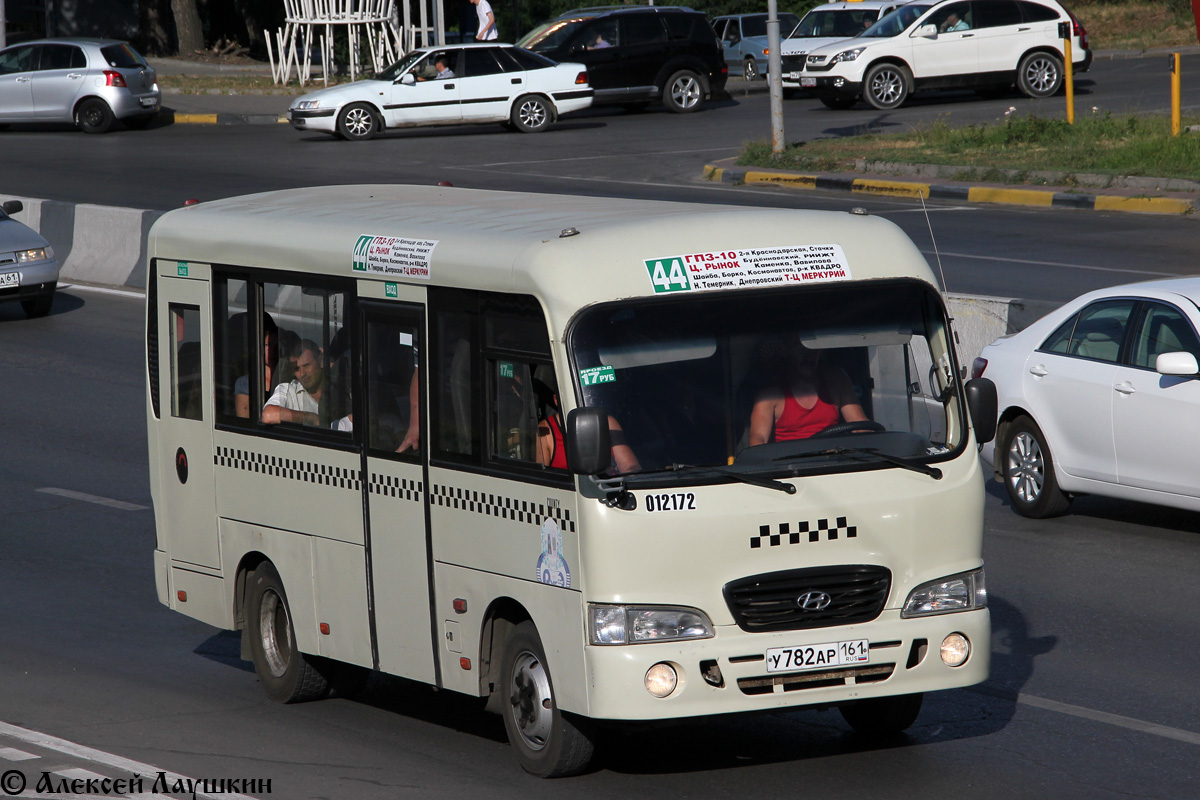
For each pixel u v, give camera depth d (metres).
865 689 16.38
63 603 25.72
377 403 18.53
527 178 70.00
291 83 115.81
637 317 16.23
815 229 17.28
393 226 18.70
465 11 120.94
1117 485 27.86
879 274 17.17
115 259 58.16
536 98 88.62
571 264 16.23
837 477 16.39
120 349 47.34
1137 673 20.78
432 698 20.94
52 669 22.30
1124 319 28.20
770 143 73.31
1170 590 24.64
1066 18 90.81
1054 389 28.88
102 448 36.66
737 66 126.19
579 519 15.81
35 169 75.44
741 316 16.56
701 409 16.28
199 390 21.36
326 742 18.92
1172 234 52.19
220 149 82.94
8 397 41.72
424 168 73.62
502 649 17.61
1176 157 62.56
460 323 17.31
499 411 16.94
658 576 15.76
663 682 15.76
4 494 32.75
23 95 92.12
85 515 31.17
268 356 20.27
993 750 17.95
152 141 87.50
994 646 22.16
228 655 23.20
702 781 17.09
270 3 155.88
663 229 16.83
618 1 160.88
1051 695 19.95
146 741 19.02
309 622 19.81
